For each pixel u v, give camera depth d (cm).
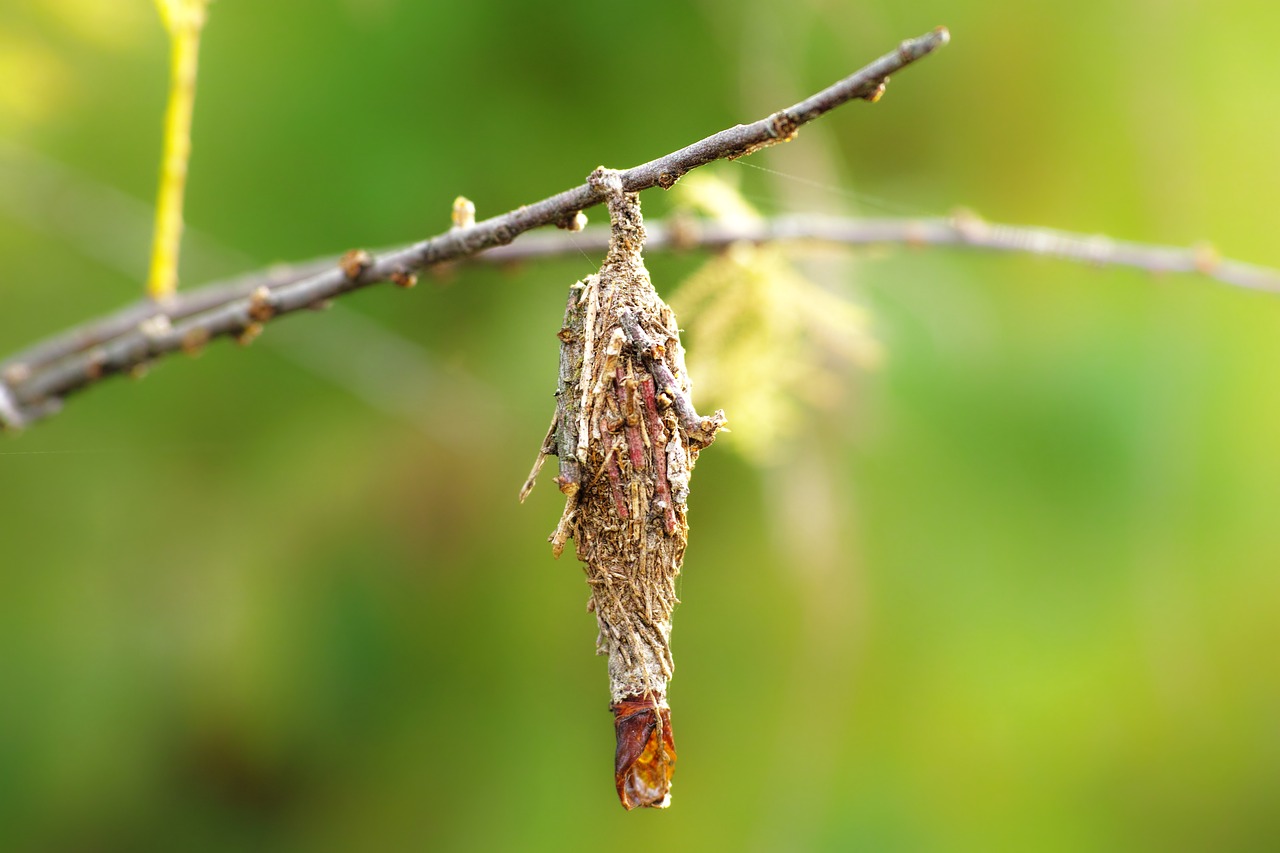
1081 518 72
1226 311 74
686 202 44
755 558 78
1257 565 78
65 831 81
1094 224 75
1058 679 78
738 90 66
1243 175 74
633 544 36
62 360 44
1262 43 74
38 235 76
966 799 78
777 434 53
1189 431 72
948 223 44
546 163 73
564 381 36
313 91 75
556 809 79
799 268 52
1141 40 69
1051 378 72
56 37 64
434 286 78
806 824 65
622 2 71
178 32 42
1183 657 74
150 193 76
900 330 68
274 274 44
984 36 73
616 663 36
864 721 76
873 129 76
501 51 73
